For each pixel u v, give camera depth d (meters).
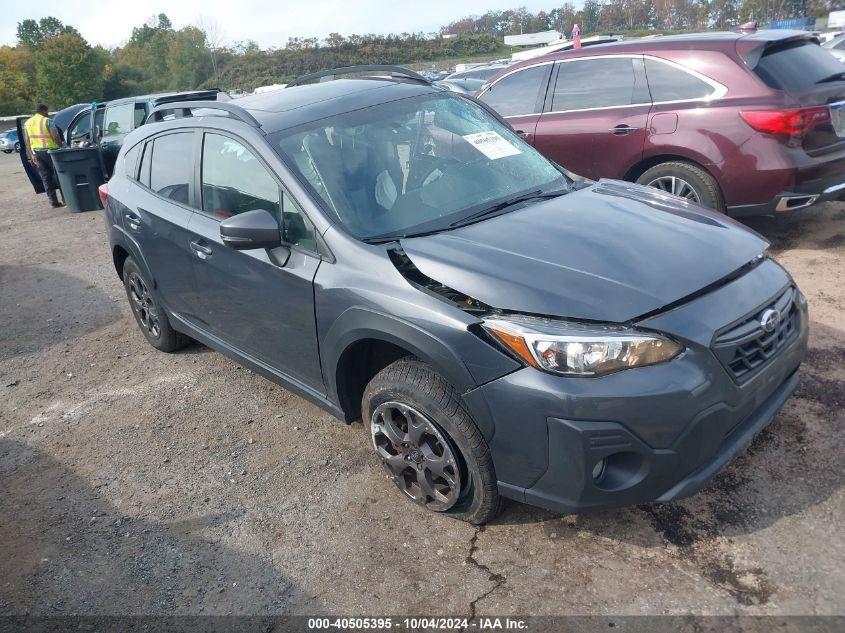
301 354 3.29
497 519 2.86
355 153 3.33
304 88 4.03
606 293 2.45
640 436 2.28
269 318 3.39
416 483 2.94
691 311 2.44
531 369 2.37
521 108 6.38
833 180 4.98
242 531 3.01
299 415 3.92
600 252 2.69
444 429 2.63
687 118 5.21
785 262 5.16
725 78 5.09
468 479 2.71
